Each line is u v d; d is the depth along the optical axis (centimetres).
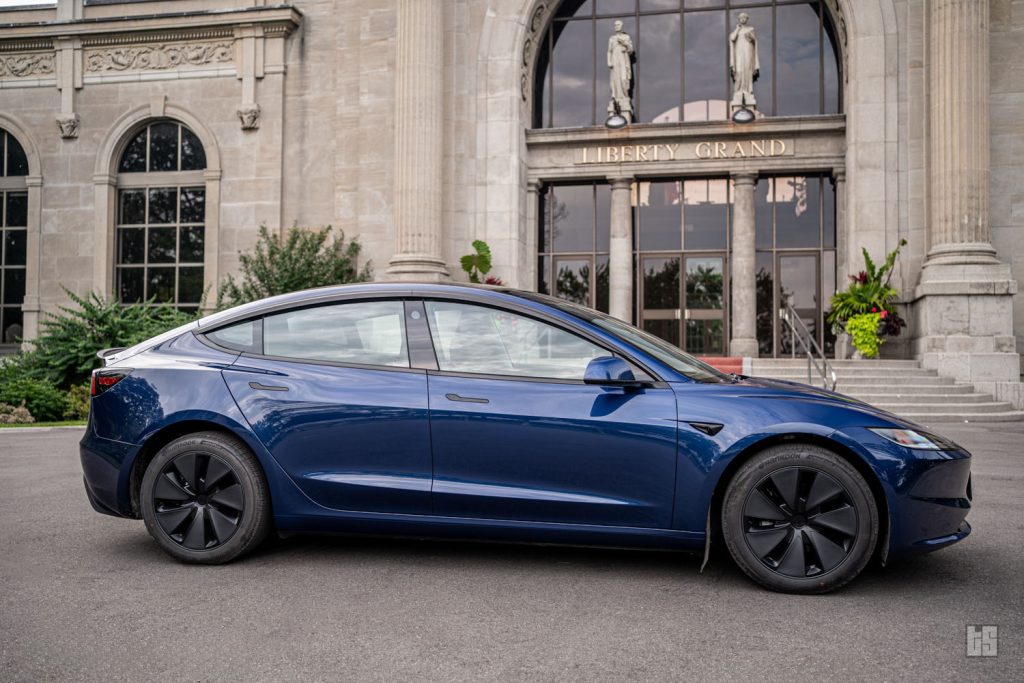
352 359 466
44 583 424
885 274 1938
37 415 1563
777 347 2158
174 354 483
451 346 457
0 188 2528
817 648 328
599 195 2269
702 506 414
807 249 2156
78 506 641
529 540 438
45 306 2467
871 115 1973
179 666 310
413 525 446
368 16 2238
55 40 2470
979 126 1812
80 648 329
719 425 414
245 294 2109
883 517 407
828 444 413
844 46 2094
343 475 450
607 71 2281
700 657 319
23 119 2503
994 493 700
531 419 431
